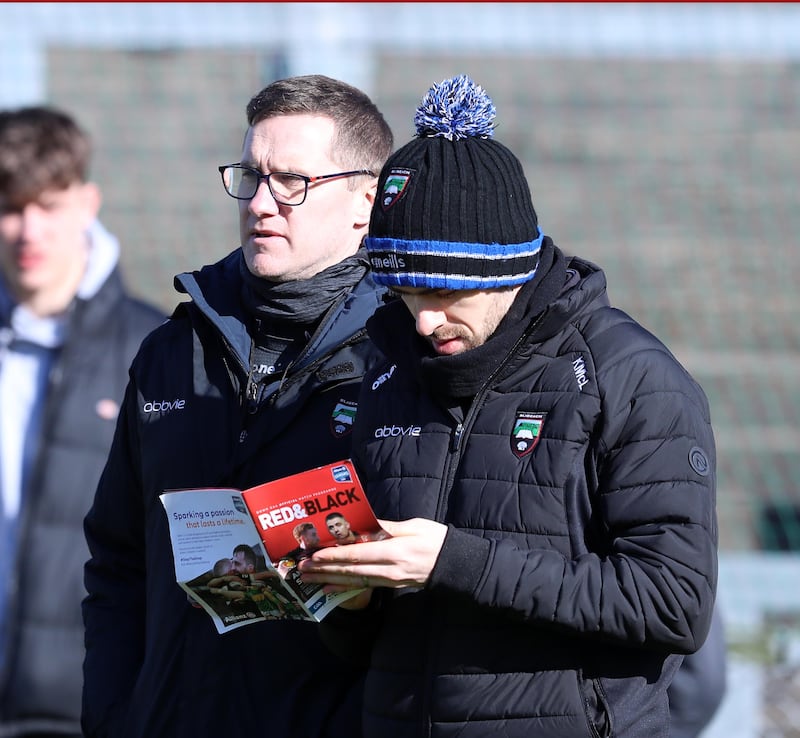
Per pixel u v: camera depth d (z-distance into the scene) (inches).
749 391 830.5
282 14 749.9
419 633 318.7
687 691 408.8
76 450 494.9
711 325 853.2
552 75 935.7
